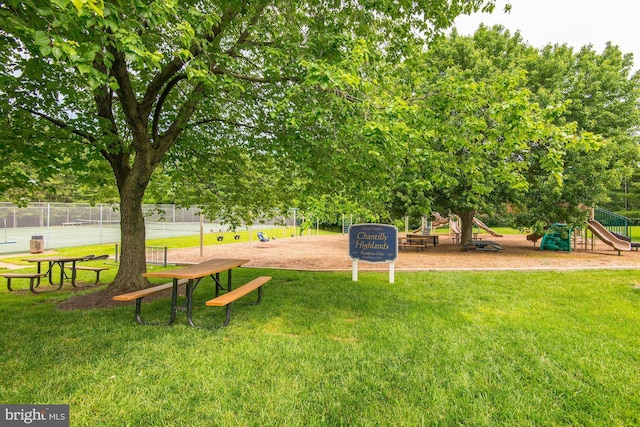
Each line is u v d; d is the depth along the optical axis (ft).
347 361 10.93
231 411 8.20
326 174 16.81
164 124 23.18
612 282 23.35
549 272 27.63
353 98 13.96
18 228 64.54
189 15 12.30
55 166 19.56
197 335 13.28
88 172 23.58
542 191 41.27
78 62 8.86
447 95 16.39
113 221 79.66
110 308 17.60
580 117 39.52
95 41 10.78
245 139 24.50
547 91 39.04
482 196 40.24
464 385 9.41
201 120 22.77
